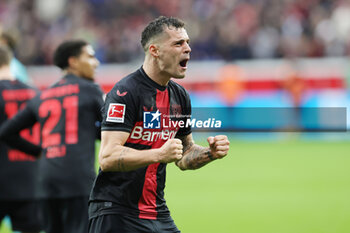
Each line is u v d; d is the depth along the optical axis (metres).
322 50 85.25
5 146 22.73
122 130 14.80
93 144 20.44
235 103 69.88
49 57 96.31
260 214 32.00
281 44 86.31
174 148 14.31
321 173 45.28
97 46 93.81
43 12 101.31
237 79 69.88
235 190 39.41
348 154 55.41
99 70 77.31
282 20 88.12
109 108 14.87
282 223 29.70
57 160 20.00
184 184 42.25
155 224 15.54
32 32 99.44
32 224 23.03
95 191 15.59
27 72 78.94
